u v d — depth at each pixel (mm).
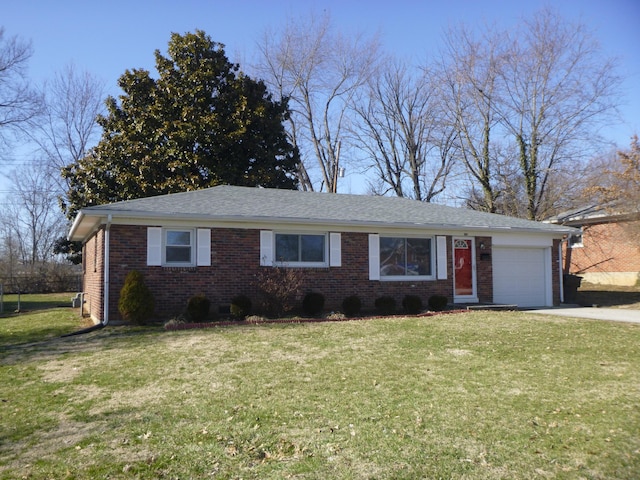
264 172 24656
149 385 6938
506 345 9477
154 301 12500
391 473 4258
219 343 9703
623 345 9500
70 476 4207
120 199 23453
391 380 7055
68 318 15406
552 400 6160
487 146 28969
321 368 7746
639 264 24422
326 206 16375
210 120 23422
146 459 4535
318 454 4633
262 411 5789
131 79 24406
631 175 23250
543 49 26641
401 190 35969
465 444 4855
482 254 17188
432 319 13016
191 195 15422
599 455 4617
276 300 13461
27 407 6117
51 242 39062
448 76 29609
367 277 15461
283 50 34062
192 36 24984
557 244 18562
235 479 4160
